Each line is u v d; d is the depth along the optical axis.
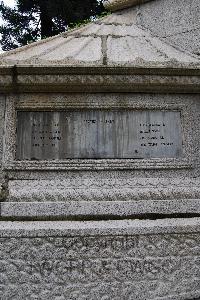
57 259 3.42
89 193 3.80
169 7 5.71
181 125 4.16
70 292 3.37
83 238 3.47
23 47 4.60
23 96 4.09
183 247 3.56
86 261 3.43
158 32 5.75
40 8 18.20
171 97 4.19
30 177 3.96
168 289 3.45
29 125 4.06
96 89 4.07
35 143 4.03
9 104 4.07
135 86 4.07
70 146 4.03
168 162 4.03
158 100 4.16
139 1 5.94
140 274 3.45
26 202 3.72
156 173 4.03
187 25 5.50
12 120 4.04
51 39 4.95
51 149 4.02
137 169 4.00
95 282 3.40
